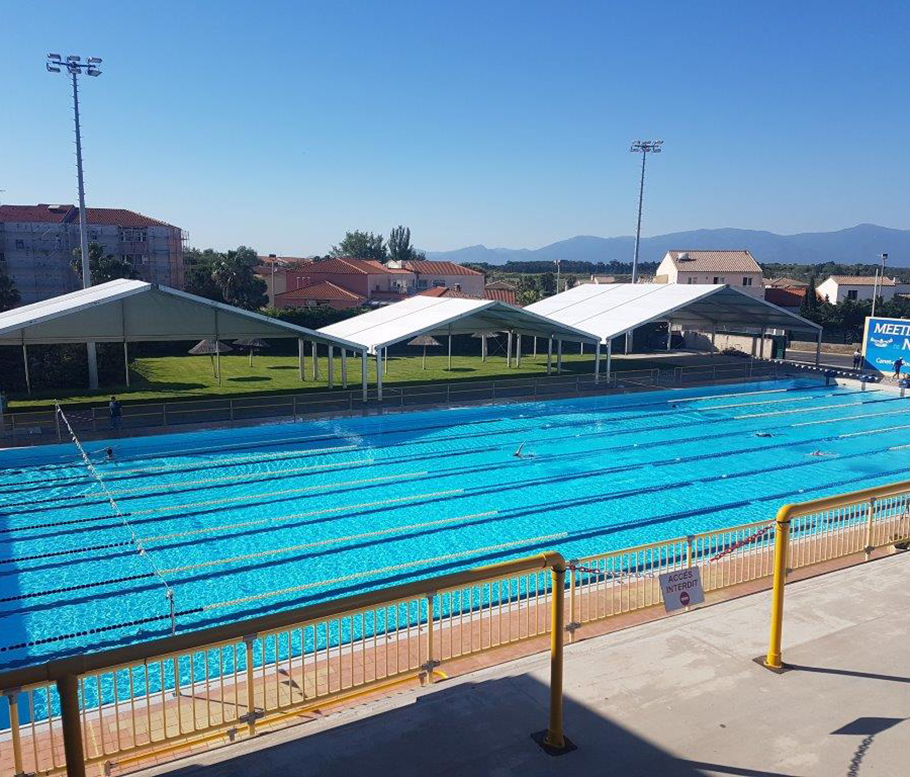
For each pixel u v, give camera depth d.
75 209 59.56
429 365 38.53
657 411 26.92
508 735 5.07
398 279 81.62
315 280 75.50
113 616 10.77
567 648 6.45
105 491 16.67
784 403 28.69
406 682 6.76
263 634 5.13
